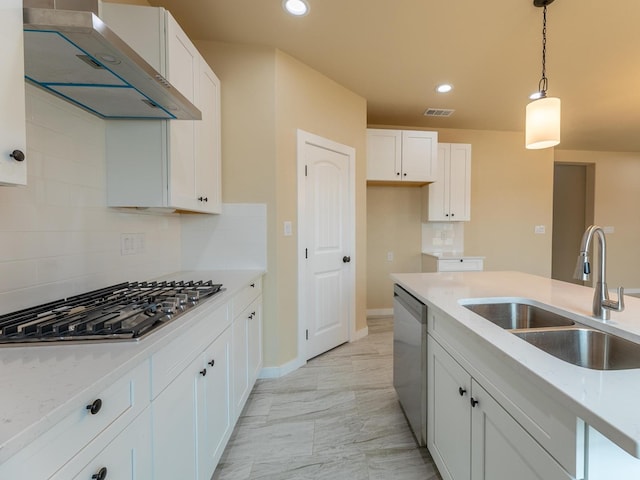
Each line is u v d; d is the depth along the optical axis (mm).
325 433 1778
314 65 2617
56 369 702
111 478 717
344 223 3084
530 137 1751
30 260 1155
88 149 1438
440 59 2514
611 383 669
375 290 4148
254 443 1697
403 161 3568
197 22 2074
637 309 1260
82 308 1135
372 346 3072
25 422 504
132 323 981
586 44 2283
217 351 1418
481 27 2111
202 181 1927
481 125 4086
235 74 2322
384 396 2164
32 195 1164
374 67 2639
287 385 2305
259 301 2270
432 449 1501
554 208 5785
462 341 1183
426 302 1495
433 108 3531
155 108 1396
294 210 2531
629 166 5254
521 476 831
